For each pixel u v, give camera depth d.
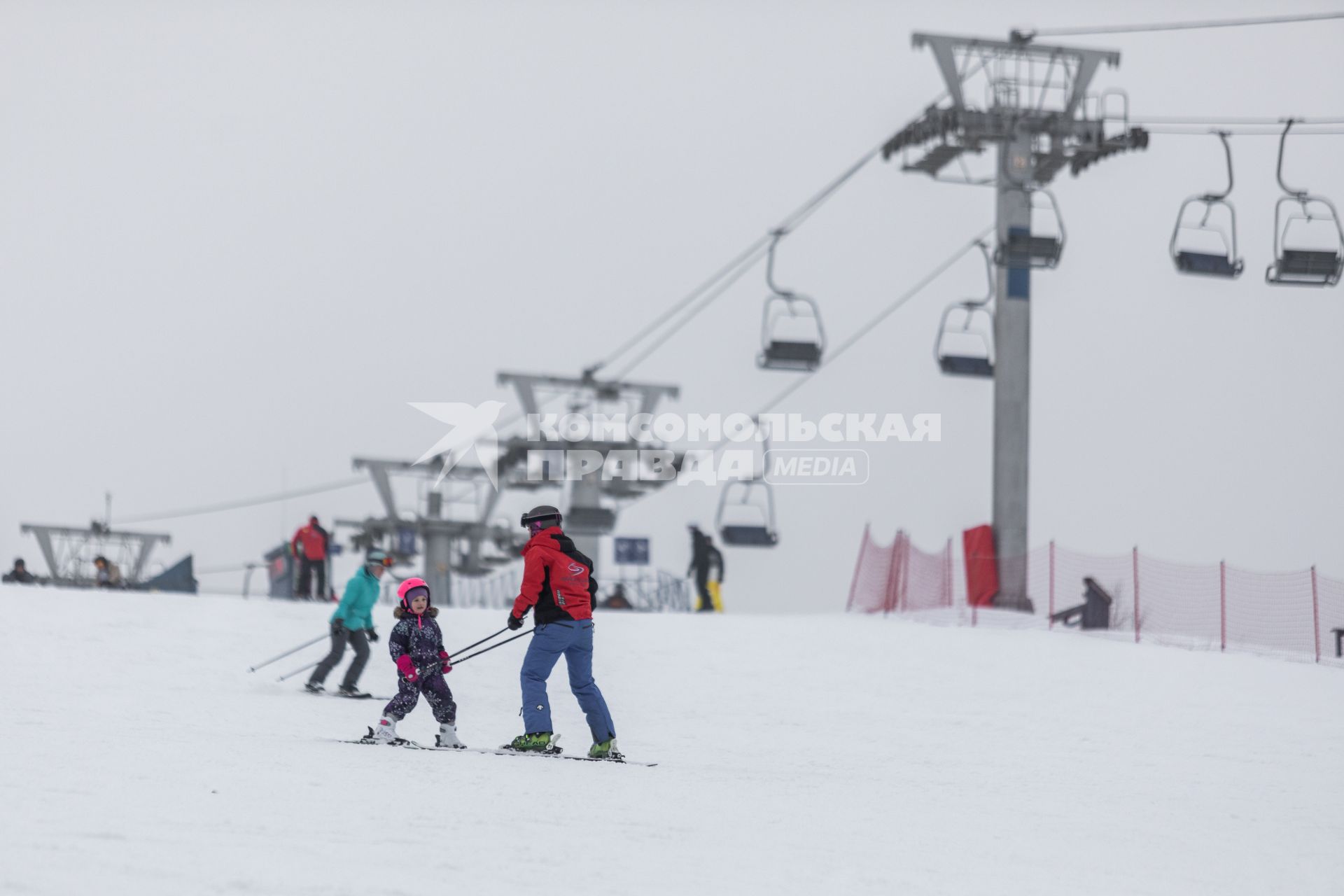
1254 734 48.91
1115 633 86.69
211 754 30.25
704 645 67.94
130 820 21.80
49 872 17.86
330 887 18.23
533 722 35.00
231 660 56.38
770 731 46.81
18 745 30.25
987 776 38.47
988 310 121.69
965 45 116.25
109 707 42.47
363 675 55.62
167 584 117.62
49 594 71.62
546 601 35.19
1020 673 62.75
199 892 17.48
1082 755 43.50
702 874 21.20
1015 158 114.69
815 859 23.20
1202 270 107.50
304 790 25.81
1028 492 112.88
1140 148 115.38
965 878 22.53
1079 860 25.20
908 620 88.31
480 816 24.67
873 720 49.91
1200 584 91.62
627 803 27.58
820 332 117.81
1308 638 86.44
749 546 124.25
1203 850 27.47
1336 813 34.16
